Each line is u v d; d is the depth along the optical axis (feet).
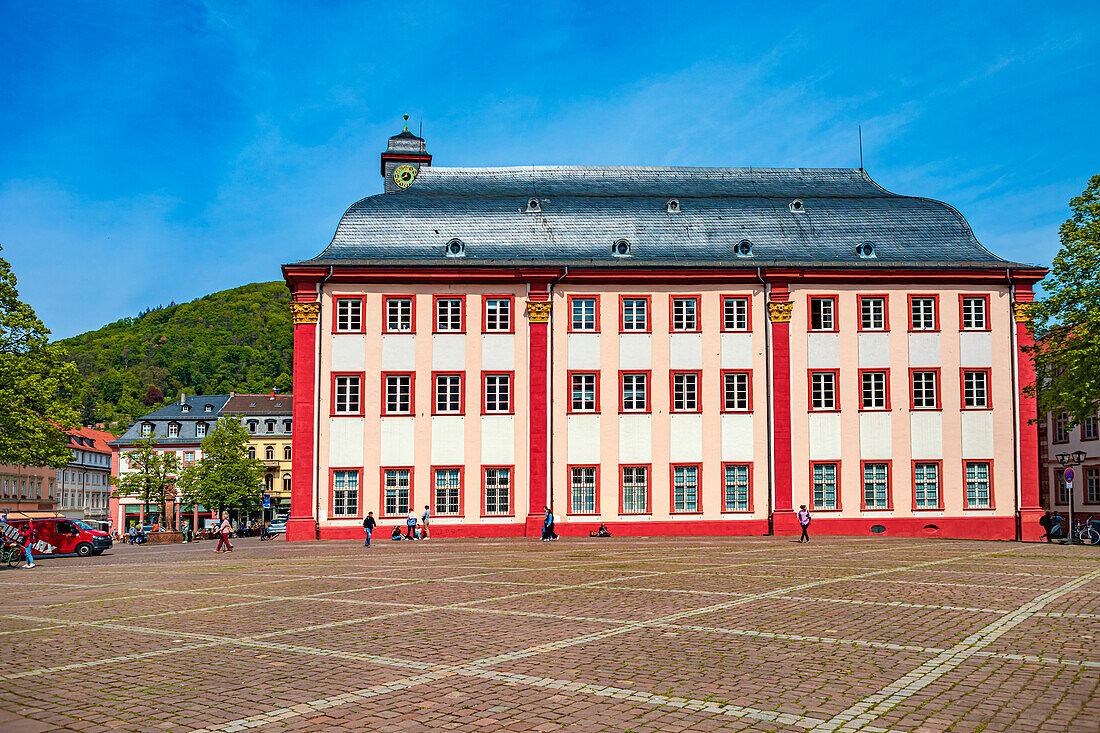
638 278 150.61
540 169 173.88
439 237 154.10
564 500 147.74
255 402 398.21
